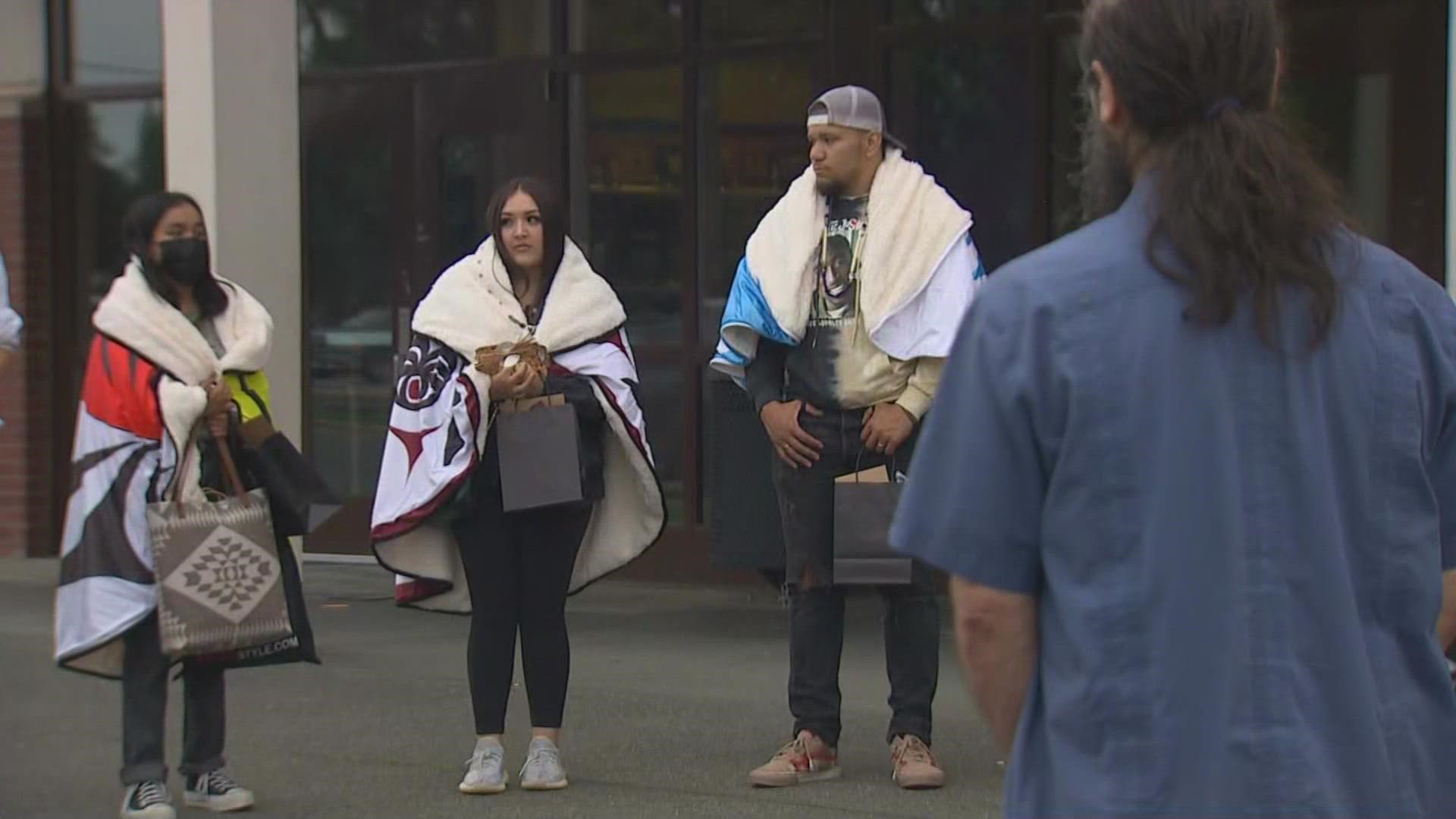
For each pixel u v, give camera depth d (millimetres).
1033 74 8906
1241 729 2145
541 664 5891
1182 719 2152
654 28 9852
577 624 8906
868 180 5656
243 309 5637
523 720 6953
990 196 9094
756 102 9633
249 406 5570
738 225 9727
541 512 5789
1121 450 2176
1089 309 2199
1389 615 2262
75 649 5344
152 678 5523
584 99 10086
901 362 5539
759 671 7812
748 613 9164
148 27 11086
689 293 9836
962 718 6801
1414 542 2268
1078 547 2201
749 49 9609
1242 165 2207
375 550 5836
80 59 11250
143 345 5375
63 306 11352
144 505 5355
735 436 6414
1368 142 8258
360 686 7629
